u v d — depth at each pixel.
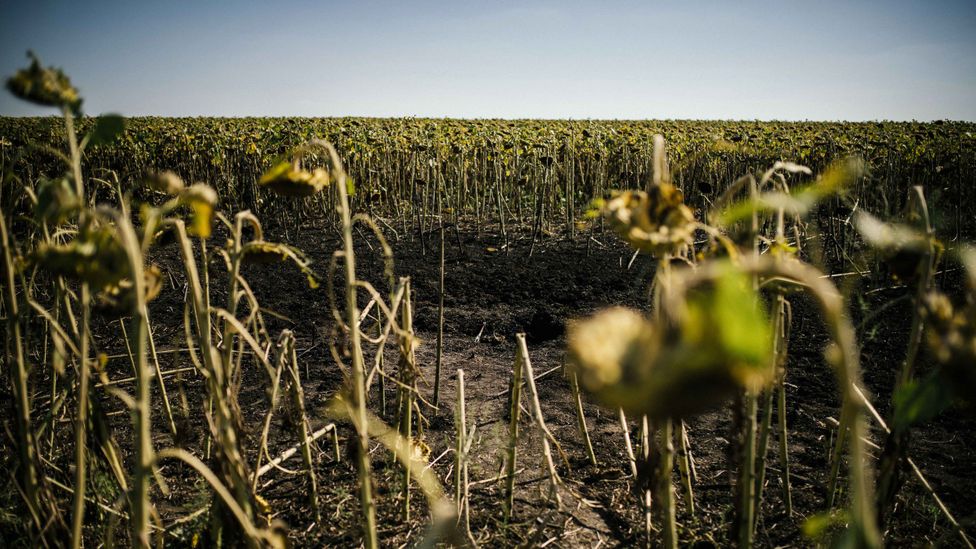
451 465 2.95
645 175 9.23
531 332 4.99
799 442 3.19
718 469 2.92
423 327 5.00
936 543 1.87
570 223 7.62
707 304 0.60
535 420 2.21
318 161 8.55
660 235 1.03
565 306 5.38
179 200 1.38
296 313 5.22
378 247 7.23
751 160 8.02
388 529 2.44
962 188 6.69
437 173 8.51
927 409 0.95
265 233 7.86
